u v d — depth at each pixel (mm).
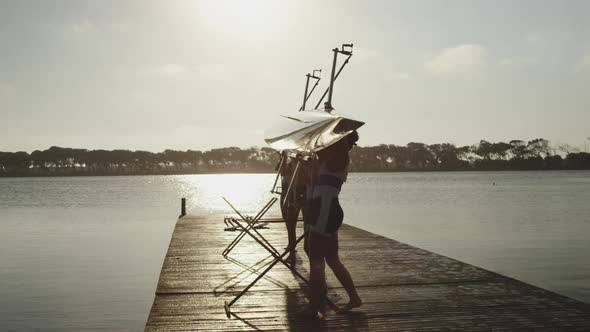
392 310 5297
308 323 4895
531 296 5816
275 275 7113
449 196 58969
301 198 6988
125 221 30703
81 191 86062
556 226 25438
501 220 28938
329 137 4543
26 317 9805
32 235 23531
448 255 16156
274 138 4934
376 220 28703
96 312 10164
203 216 16984
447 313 5172
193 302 5680
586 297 10477
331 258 5074
